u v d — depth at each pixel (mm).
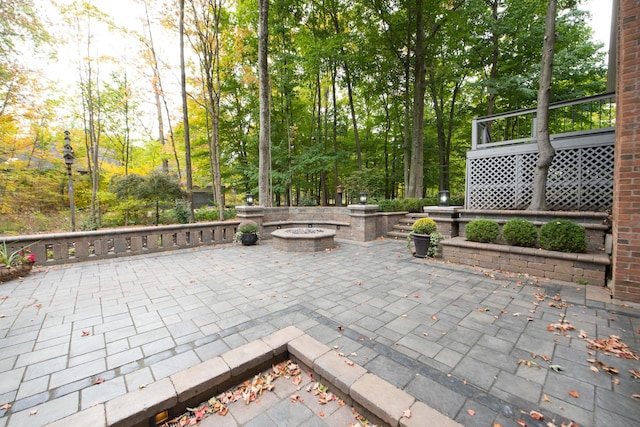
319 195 17312
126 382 1938
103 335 2598
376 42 10430
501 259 4656
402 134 15016
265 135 8969
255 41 11430
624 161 3197
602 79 10273
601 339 2428
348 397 1854
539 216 4848
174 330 2695
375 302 3373
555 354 2225
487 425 1540
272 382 2104
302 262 5477
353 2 11156
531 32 9602
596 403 1692
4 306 3285
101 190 12250
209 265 5266
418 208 9703
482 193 6273
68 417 1587
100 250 5750
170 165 14570
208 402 1900
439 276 4430
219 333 2637
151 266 5191
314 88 14719
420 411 1593
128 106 12273
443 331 2633
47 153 11641
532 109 5734
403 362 2141
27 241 5027
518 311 3061
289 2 10414
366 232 7938
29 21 8086
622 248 3258
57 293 3736
